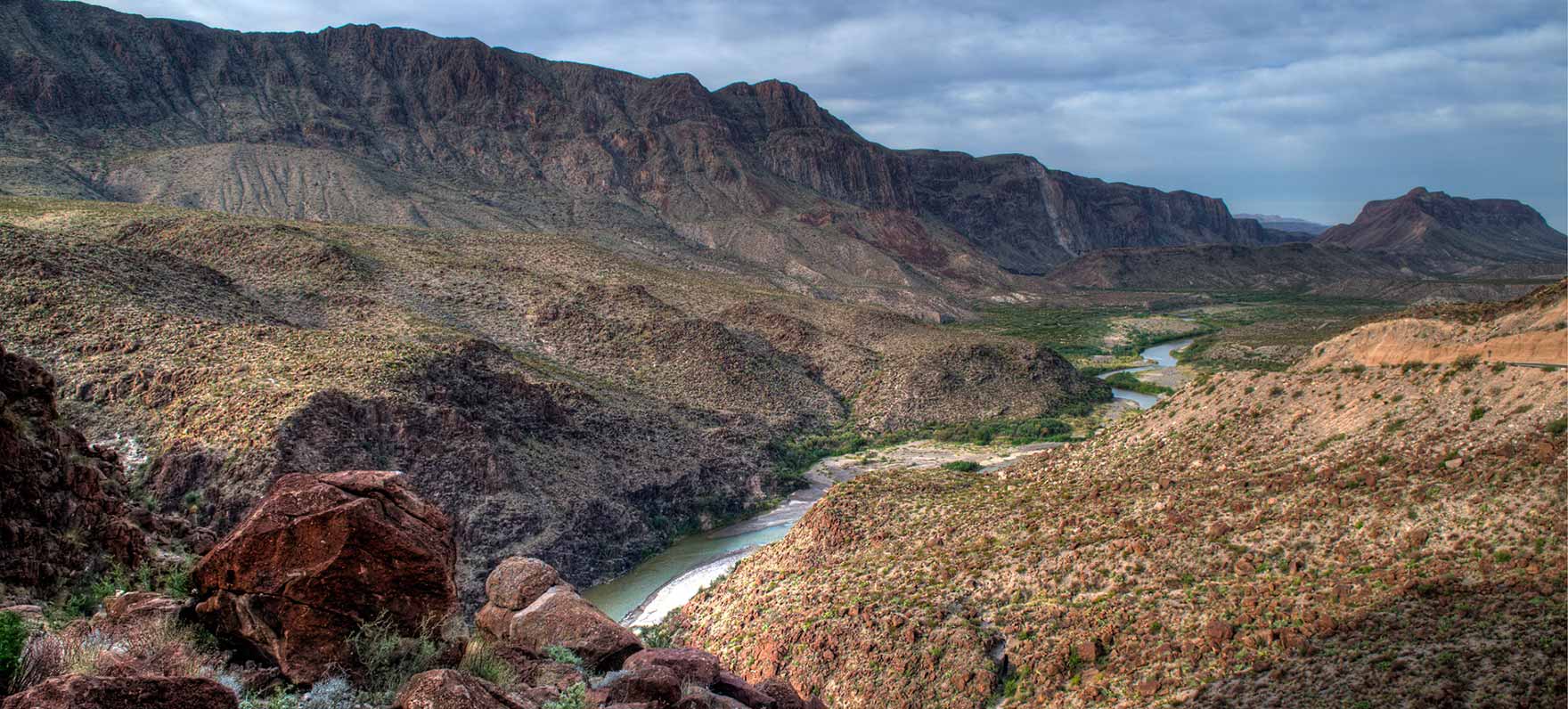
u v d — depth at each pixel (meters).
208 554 13.45
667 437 111.50
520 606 16.58
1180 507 50.00
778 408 145.38
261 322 104.88
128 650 11.91
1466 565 36.62
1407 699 31.02
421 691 11.58
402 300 137.50
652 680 13.45
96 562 17.20
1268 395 58.19
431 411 83.94
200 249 138.25
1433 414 47.28
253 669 12.51
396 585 13.43
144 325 86.81
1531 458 40.03
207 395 75.44
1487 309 52.88
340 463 72.19
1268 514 46.09
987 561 52.66
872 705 45.56
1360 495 44.22
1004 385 165.62
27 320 82.25
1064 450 69.25
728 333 159.62
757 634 55.81
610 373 138.25
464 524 77.94
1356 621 36.19
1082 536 51.06
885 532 63.22
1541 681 29.23
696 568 83.94
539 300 153.12
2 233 92.88
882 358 174.75
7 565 15.58
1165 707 36.00
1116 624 42.50
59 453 18.02
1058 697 40.44
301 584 12.93
